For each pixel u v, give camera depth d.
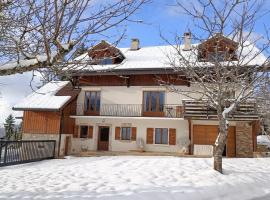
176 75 22.39
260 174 11.56
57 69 4.61
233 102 11.80
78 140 23.95
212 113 19.94
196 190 8.91
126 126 23.28
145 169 12.23
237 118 19.23
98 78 24.27
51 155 20.73
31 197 8.08
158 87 22.95
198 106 20.20
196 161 14.16
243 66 11.15
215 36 10.76
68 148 23.23
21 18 4.45
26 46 4.54
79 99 24.44
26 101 23.00
